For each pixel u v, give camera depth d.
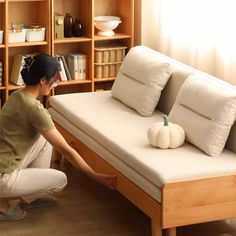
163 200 4.18
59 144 4.55
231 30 5.86
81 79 6.71
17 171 4.66
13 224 4.71
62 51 6.79
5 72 6.36
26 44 6.35
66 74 6.66
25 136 4.61
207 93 4.68
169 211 4.21
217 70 6.12
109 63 6.74
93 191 5.23
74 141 5.28
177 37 6.51
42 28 6.43
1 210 4.77
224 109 4.52
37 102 4.56
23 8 6.54
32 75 4.52
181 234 4.64
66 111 5.41
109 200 5.09
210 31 6.12
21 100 4.55
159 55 5.54
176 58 6.57
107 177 4.65
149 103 5.27
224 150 4.65
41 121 4.51
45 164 4.95
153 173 4.25
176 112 4.88
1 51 6.48
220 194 4.32
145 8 6.74
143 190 4.37
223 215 4.37
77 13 6.78
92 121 5.13
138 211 4.93
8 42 6.30
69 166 5.68
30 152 4.83
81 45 6.84
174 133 4.62
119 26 6.93
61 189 4.88
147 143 4.72
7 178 4.60
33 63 4.54
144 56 5.51
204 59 6.21
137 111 5.34
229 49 5.91
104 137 4.83
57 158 5.70
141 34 6.79
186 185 4.22
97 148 4.91
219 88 4.68
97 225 4.73
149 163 4.36
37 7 6.56
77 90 6.97
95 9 6.86
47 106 5.86
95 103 5.56
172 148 4.63
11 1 6.24
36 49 6.66
